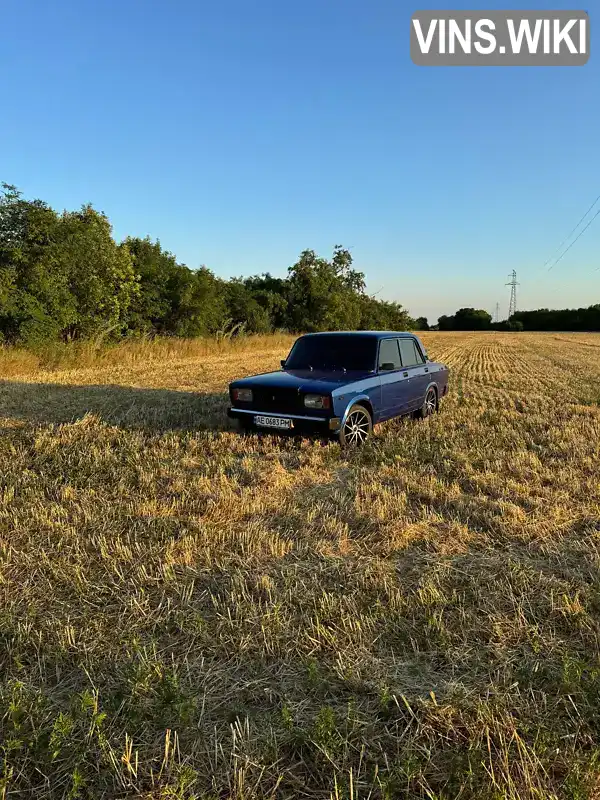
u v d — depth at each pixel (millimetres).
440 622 2869
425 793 1896
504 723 2172
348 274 48969
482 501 4758
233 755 2029
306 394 6574
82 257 16969
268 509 4668
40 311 15180
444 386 10109
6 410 9156
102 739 2043
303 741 2109
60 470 5730
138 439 7082
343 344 7918
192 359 20312
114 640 2795
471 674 2537
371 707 2328
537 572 3496
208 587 3352
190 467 5934
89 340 17500
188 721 2195
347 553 3824
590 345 39719
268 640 2764
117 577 3443
